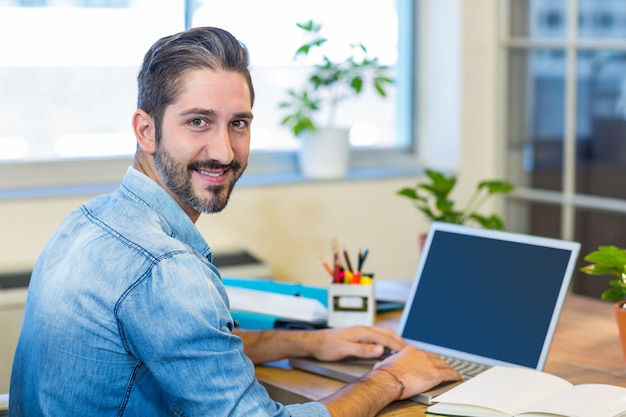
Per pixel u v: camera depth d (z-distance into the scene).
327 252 3.60
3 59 3.19
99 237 1.49
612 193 3.34
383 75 3.85
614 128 3.30
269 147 3.70
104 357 1.45
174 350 1.41
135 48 3.38
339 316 2.07
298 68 3.66
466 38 3.72
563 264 1.86
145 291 1.41
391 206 3.71
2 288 2.84
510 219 3.78
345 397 1.61
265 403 1.47
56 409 1.49
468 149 3.79
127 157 3.44
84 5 3.28
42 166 3.28
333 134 3.58
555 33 3.52
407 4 3.88
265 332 1.96
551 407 1.51
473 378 1.70
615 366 1.89
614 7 3.27
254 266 3.20
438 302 2.02
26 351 1.55
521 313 1.88
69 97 3.30
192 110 1.52
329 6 3.67
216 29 1.58
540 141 3.61
